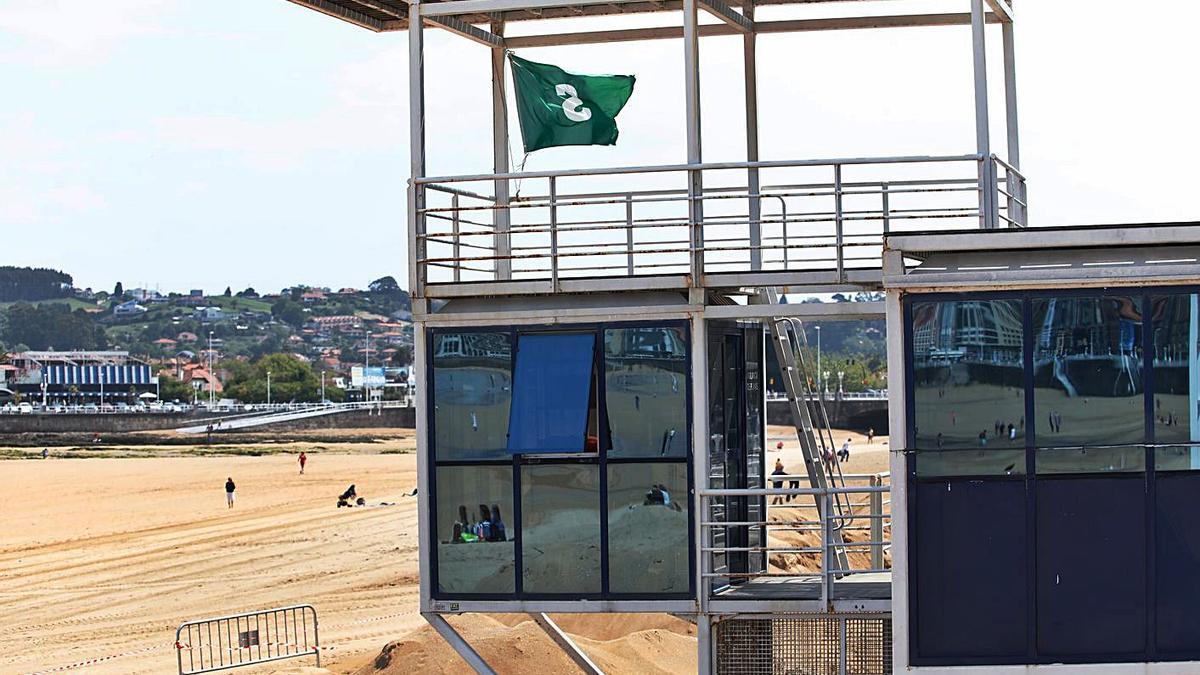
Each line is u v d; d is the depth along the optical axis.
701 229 15.66
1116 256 14.10
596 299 15.86
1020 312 13.84
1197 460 13.67
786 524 15.38
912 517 13.95
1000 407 13.85
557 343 15.78
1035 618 13.80
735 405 17.61
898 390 13.94
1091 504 13.78
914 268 14.16
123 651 35.34
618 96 17.41
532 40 18.59
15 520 70.38
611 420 15.66
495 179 16.02
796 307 15.45
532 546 15.77
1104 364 13.76
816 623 15.99
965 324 13.89
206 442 136.38
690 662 25.98
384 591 43.28
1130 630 13.76
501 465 15.85
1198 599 13.69
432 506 15.96
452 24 17.44
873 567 18.75
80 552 56.91
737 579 17.20
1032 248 13.97
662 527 15.55
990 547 13.86
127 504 78.50
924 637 13.94
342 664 30.55
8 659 35.12
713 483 16.38
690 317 15.58
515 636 25.34
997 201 15.79
